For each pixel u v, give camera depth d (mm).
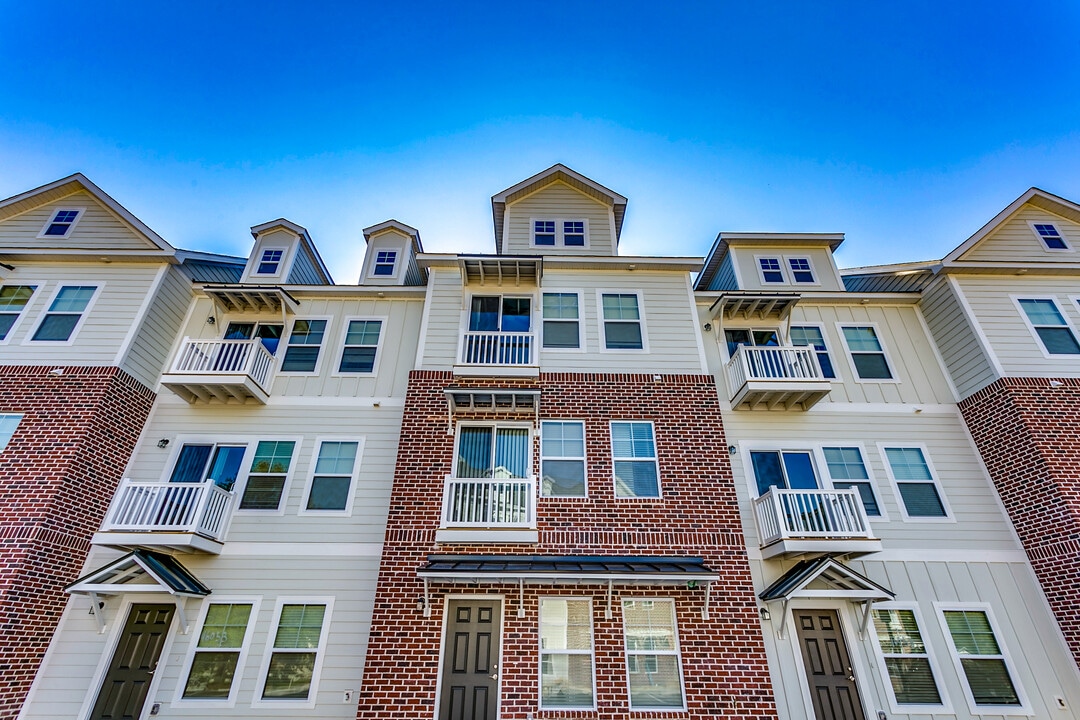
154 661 8578
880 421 11266
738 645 8344
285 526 9766
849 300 12797
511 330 11812
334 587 9211
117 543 8625
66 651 8586
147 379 11031
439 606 8500
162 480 10219
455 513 9203
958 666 8812
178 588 8234
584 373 11047
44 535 8680
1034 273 12234
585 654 8289
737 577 8898
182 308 12234
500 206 14133
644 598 8703
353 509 9969
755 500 10008
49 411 9805
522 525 9031
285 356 11844
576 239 13492
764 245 14133
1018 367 11000
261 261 13547
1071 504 9398
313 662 8617
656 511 9484
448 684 8055
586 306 12094
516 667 8070
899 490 10508
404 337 12117
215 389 10695
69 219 12602
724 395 11422
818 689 8555
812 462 10742
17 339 10758
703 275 15906
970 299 11930
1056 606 9172
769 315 12422
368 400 11211
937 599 9367
